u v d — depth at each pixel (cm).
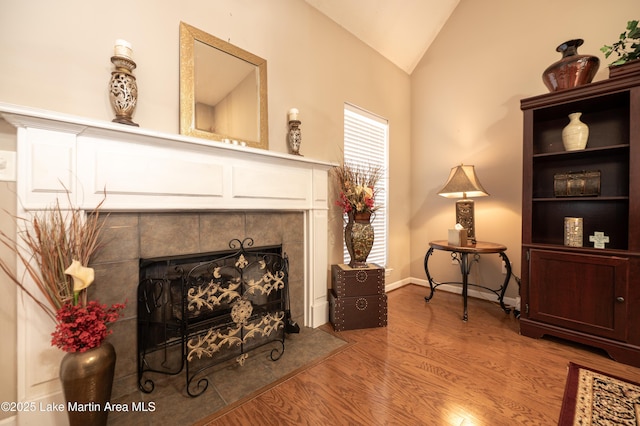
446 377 159
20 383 116
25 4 126
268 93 217
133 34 155
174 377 160
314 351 190
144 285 153
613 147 182
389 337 211
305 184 227
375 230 319
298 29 238
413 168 360
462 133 313
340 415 130
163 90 166
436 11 310
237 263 174
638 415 126
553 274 200
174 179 155
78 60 138
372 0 264
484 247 238
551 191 236
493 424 123
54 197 121
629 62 170
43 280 118
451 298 302
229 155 178
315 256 235
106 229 140
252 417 129
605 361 175
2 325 119
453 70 320
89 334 112
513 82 274
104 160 133
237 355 183
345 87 279
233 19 196
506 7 278
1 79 121
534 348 193
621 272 174
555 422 124
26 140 115
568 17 243
